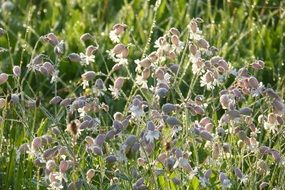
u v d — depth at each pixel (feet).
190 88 15.88
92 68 23.63
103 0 30.01
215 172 16.17
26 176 17.07
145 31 26.05
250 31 25.91
